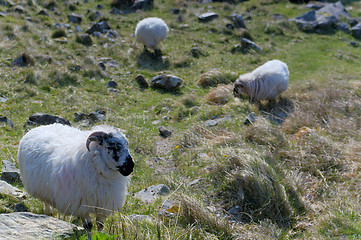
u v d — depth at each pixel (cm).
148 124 1114
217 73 1455
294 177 776
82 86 1306
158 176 824
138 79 1405
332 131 1005
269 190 708
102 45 1669
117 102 1236
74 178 545
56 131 616
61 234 471
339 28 2216
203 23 2088
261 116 1111
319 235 611
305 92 1338
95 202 553
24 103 1117
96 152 536
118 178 570
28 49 1441
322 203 720
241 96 1245
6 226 465
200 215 634
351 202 696
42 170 566
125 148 541
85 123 1030
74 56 1510
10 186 654
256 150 870
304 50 1909
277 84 1235
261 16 2289
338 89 1266
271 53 1834
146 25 1614
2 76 1228
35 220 493
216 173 783
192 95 1283
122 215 567
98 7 2133
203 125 1060
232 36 1970
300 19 2239
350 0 2688
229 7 2345
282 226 661
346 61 1814
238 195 719
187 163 872
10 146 852
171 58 1639
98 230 562
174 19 2098
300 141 933
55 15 1923
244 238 611
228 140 933
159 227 541
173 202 691
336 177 801
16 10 1795
